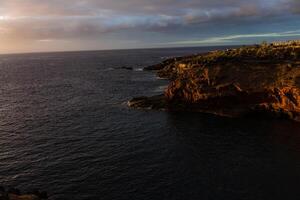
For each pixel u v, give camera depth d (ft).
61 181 151.43
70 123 254.47
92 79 541.75
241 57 317.22
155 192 140.26
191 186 145.18
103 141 208.13
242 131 221.05
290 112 244.83
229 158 175.94
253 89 255.09
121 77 547.08
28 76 642.22
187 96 279.08
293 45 391.65
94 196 137.69
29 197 116.37
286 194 137.28
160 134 219.41
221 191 140.46
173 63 579.48
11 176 157.38
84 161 174.91
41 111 301.43
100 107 308.19
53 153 188.03
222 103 265.75
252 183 147.23
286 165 165.17
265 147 190.60
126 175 156.87
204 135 215.10
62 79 565.53
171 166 166.71
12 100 365.20
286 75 252.42
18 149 195.83
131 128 234.79
